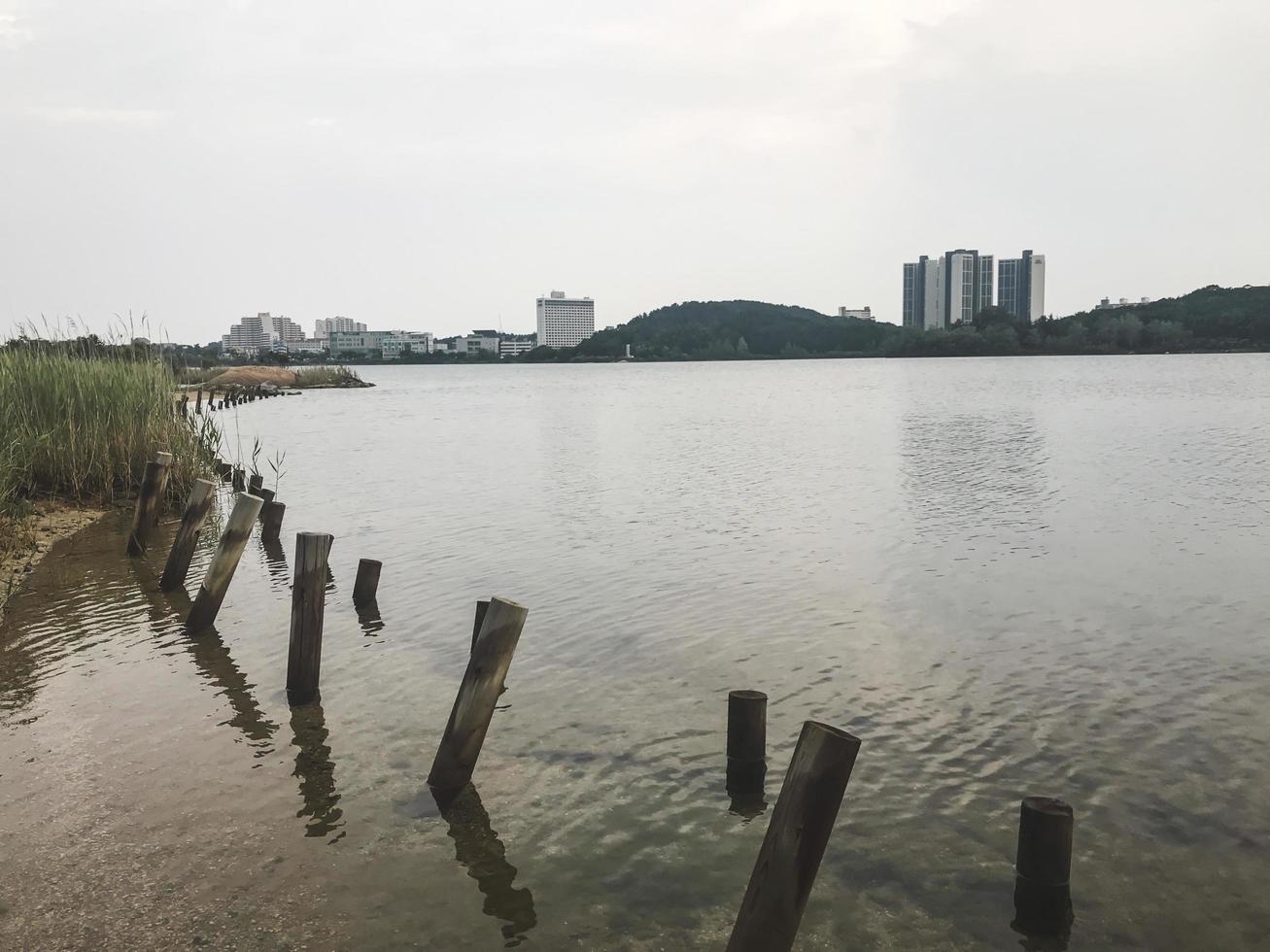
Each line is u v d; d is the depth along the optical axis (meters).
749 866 5.53
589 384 113.00
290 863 5.48
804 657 9.24
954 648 9.48
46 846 5.63
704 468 24.83
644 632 10.05
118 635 9.71
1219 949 4.81
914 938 4.89
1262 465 23.12
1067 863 5.08
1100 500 18.36
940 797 6.39
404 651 9.38
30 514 14.65
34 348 17.17
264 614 10.59
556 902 5.14
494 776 6.66
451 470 24.88
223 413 47.94
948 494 19.53
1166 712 7.80
